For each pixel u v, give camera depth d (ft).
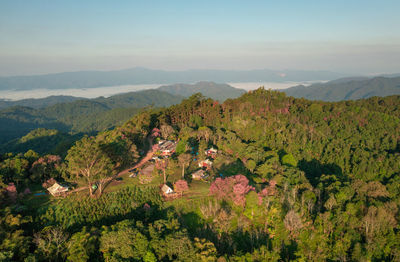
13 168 322.75
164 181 343.26
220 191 307.17
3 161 338.75
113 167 363.15
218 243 261.24
